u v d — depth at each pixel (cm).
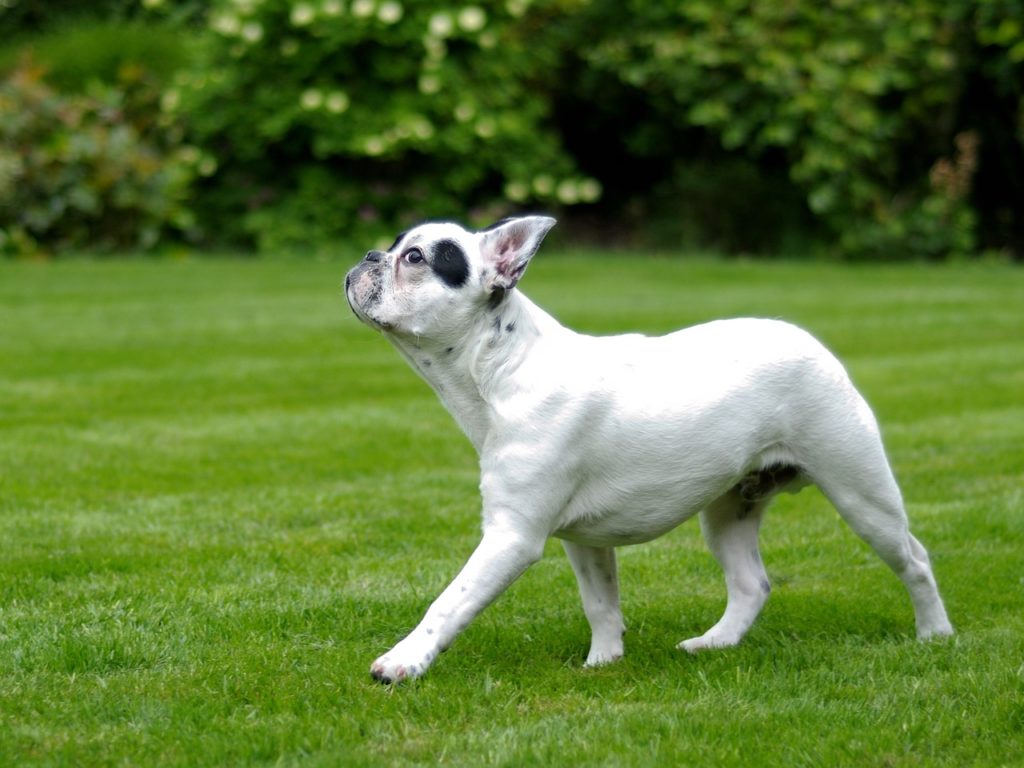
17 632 547
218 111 2052
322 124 2017
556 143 2180
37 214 1916
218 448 911
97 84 2075
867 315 1523
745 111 2123
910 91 2128
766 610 599
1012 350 1307
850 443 517
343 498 788
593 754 424
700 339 518
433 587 622
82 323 1402
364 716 457
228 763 422
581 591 535
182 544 690
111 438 931
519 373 490
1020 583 632
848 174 2106
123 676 500
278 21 2017
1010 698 466
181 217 2003
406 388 1120
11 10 2617
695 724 450
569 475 492
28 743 433
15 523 722
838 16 2095
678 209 2222
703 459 502
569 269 1922
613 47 2138
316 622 570
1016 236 2250
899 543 532
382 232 2050
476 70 2080
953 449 912
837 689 488
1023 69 2092
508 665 526
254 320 1440
